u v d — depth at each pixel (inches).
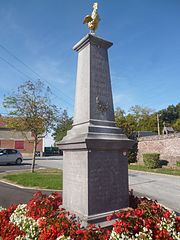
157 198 384.2
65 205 225.9
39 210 198.4
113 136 220.4
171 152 884.6
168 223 166.7
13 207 216.5
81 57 247.8
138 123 2356.1
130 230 158.6
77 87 246.4
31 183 457.4
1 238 173.9
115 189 212.7
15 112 645.3
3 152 955.3
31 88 668.7
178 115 2506.2
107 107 234.4
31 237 169.5
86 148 200.2
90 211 195.3
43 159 1344.7
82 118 229.0
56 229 161.3
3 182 496.7
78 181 209.6
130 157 1011.9
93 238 154.9
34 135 685.3
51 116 671.1
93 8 252.1
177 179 608.7
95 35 238.7
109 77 243.3
